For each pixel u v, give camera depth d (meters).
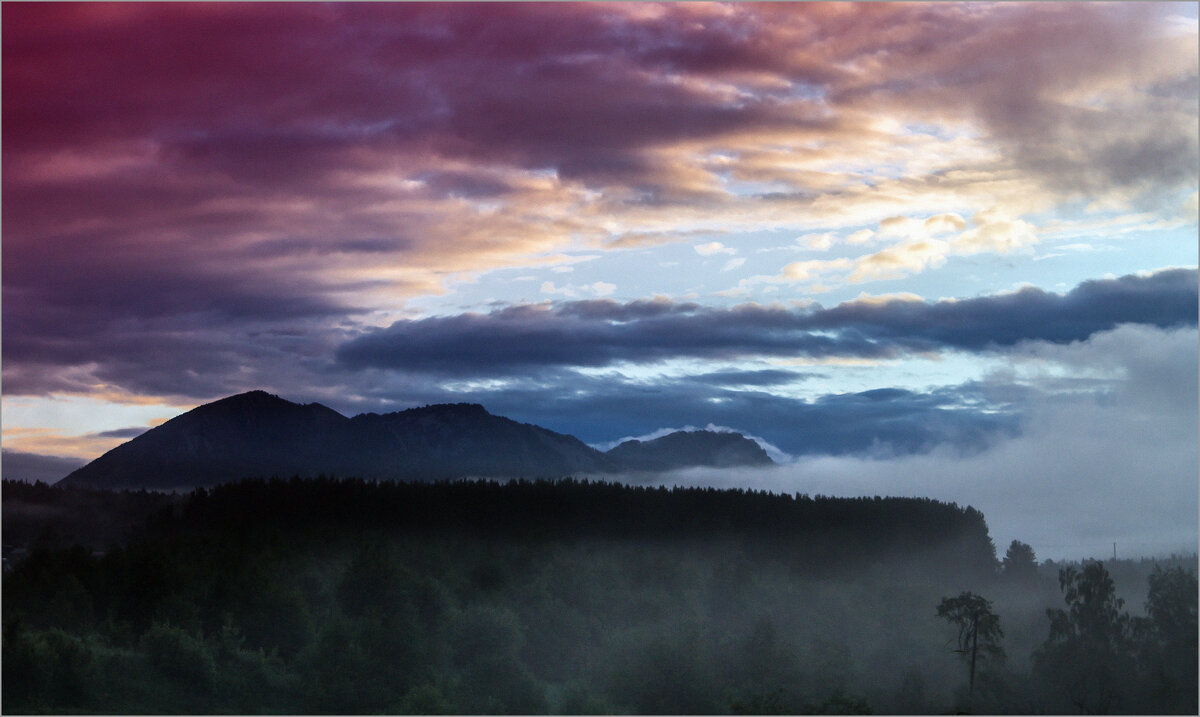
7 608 124.50
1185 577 137.38
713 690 129.38
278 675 113.75
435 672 120.62
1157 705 124.38
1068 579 140.00
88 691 96.75
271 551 196.75
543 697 119.50
